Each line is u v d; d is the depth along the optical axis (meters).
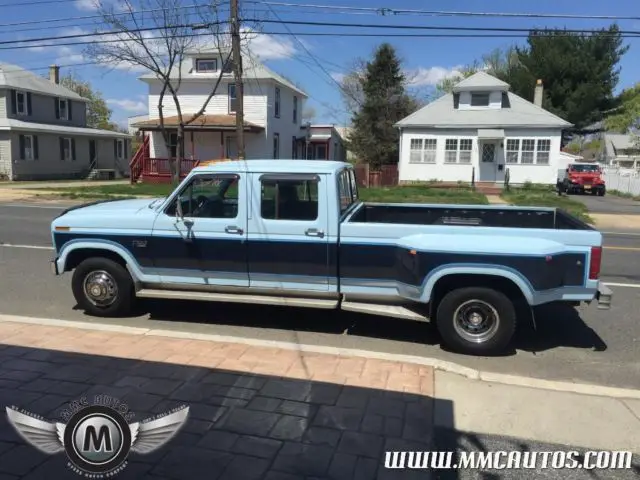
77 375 4.27
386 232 5.46
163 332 5.35
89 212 6.24
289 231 5.67
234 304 6.87
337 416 3.72
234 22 20.00
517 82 42.78
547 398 4.15
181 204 5.93
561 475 3.21
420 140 31.67
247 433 3.48
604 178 36.88
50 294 7.32
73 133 37.53
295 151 37.72
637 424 3.81
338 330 5.99
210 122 30.06
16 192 23.44
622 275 9.09
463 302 5.26
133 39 24.20
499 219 6.64
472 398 4.11
